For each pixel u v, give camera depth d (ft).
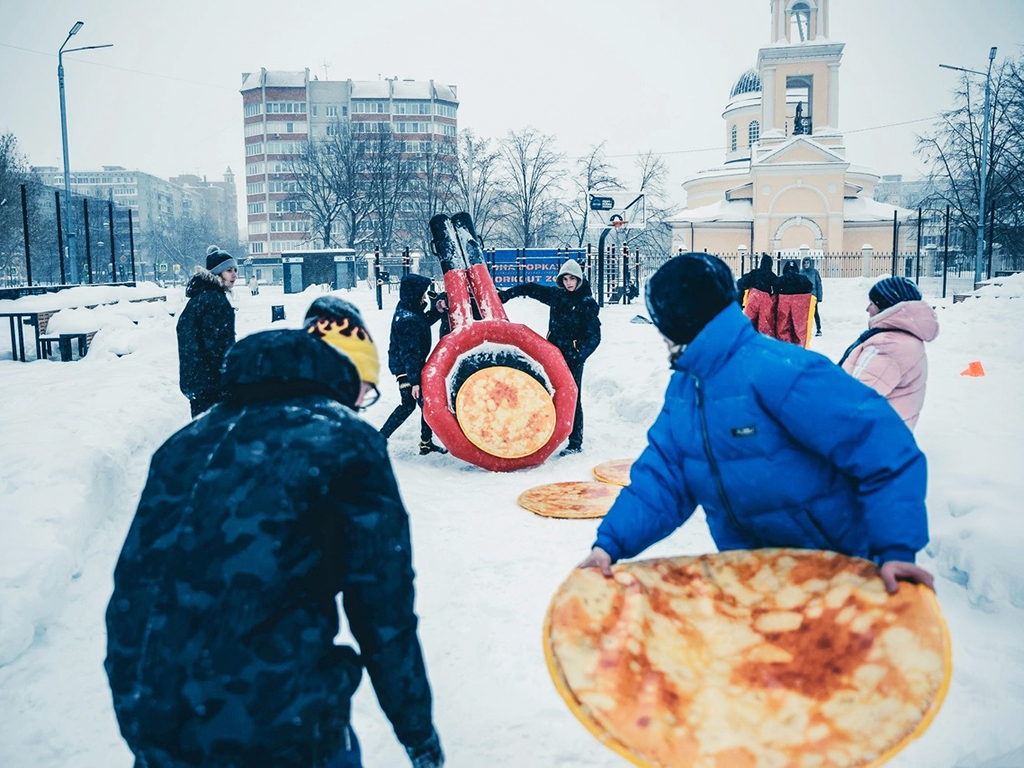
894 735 5.80
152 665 5.65
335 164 250.57
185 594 5.71
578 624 6.65
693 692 6.37
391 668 6.07
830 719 6.06
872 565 6.93
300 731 5.68
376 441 6.43
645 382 33.50
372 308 84.38
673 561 7.39
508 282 90.22
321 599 6.15
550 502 20.27
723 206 209.15
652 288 7.89
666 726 6.07
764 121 206.59
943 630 6.21
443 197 242.99
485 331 25.81
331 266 164.66
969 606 13.37
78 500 17.44
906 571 6.67
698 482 8.03
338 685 5.96
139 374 37.11
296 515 5.93
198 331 18.63
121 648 5.81
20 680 11.83
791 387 7.33
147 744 5.64
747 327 7.79
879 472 7.02
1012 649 11.87
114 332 49.75
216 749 5.55
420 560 16.49
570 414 25.41
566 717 10.80
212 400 18.83
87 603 14.62
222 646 5.61
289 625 5.81
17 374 40.04
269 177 369.09
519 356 26.45
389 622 6.05
